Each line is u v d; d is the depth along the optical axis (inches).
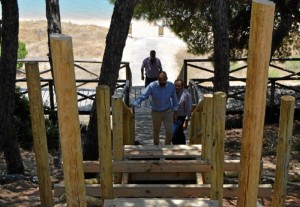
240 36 426.6
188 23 445.1
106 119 123.3
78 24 1368.1
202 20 440.8
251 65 72.7
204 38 458.3
